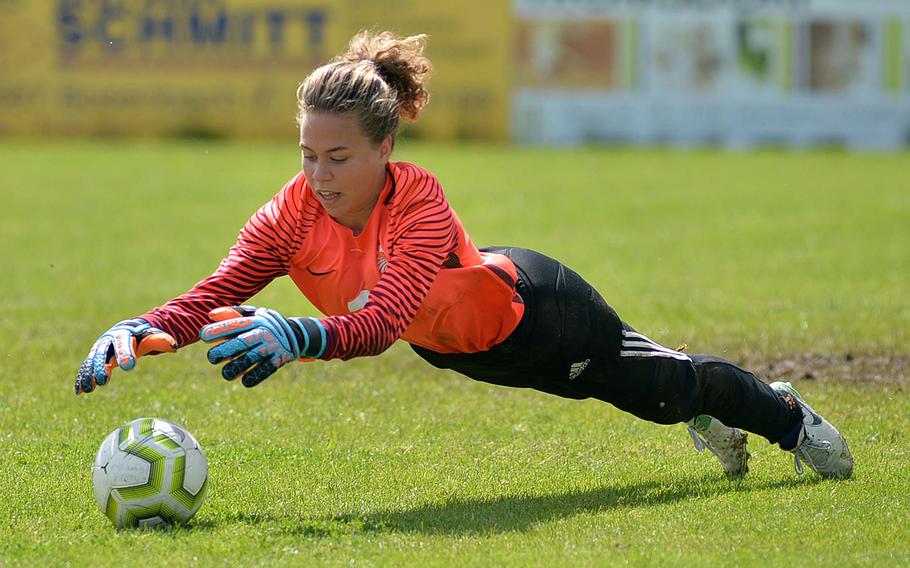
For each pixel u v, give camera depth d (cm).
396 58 1593
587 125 10288
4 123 10400
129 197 6906
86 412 2408
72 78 10369
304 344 1434
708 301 3759
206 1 10238
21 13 10288
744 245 5150
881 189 7400
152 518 1627
